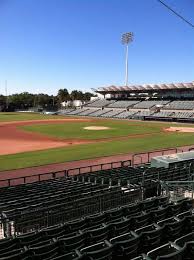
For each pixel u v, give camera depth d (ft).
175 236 30.83
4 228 39.81
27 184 69.26
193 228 32.58
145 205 41.27
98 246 26.55
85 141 158.92
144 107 334.65
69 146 142.92
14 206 47.75
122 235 28.55
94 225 34.50
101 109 380.37
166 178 62.23
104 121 284.20
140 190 51.75
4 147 142.82
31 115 373.81
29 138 172.55
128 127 227.20
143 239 27.94
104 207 47.29
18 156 119.34
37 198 51.90
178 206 38.29
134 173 70.69
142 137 170.91
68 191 55.16
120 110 356.79
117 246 25.86
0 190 63.57
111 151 126.62
